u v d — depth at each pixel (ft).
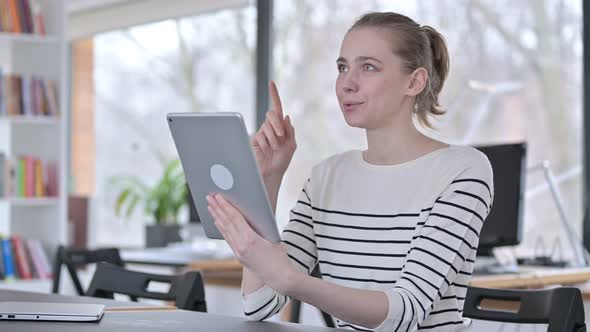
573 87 13.85
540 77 14.25
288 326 5.65
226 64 21.08
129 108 22.94
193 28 21.70
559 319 5.82
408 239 6.18
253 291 6.11
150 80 22.52
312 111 17.39
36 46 17.67
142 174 22.79
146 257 13.34
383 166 6.48
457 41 15.21
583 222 13.17
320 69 17.29
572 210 13.80
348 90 6.40
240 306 12.92
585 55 13.26
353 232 6.41
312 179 6.81
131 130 22.94
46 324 5.62
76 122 23.97
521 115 14.44
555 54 14.08
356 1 16.76
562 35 14.01
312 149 17.38
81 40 23.88
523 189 11.05
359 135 16.67
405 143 6.48
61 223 17.51
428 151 6.44
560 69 14.02
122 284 7.95
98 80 23.57
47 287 17.02
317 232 6.63
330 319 11.96
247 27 20.70
